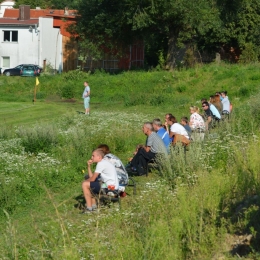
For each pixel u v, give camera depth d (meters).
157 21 62.84
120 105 50.12
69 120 32.97
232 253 10.55
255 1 71.62
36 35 81.94
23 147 23.86
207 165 16.88
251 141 18.02
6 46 82.94
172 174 16.70
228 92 48.06
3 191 16.72
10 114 43.34
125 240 11.23
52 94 57.81
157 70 60.97
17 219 15.34
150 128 18.78
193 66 59.25
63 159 21.50
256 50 69.75
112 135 25.02
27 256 11.63
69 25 71.06
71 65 79.94
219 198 12.62
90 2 65.38
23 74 74.81
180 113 41.56
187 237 11.20
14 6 121.31
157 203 13.21
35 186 17.91
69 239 11.59
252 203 11.96
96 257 10.70
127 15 61.88
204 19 61.78
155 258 10.60
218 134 21.03
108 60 74.94
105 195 14.92
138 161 18.59
